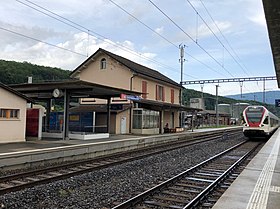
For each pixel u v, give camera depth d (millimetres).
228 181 10492
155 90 35875
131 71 31391
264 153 15242
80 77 34688
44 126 27281
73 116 29594
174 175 11461
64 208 7277
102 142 17672
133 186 9578
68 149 14797
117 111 28562
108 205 7555
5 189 8398
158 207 7363
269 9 6062
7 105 17234
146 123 30562
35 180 10125
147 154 16578
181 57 43625
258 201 6422
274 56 10727
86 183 10016
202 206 7508
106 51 32531
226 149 20578
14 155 12070
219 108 91625
